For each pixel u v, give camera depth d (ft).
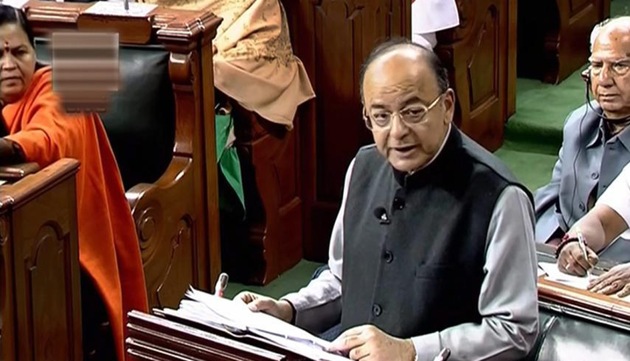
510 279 13.76
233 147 26.03
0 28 18.76
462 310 14.06
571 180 21.48
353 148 27.40
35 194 17.51
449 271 13.99
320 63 27.20
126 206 20.08
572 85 36.47
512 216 13.79
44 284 18.15
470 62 31.58
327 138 27.58
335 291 15.56
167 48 21.26
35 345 18.11
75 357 19.17
